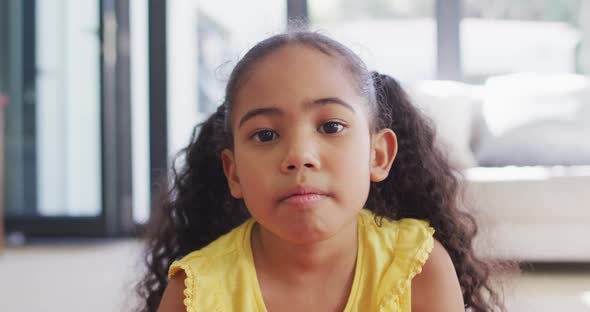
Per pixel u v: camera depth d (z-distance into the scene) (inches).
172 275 29.8
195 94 143.7
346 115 26.0
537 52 131.3
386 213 35.0
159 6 131.1
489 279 38.5
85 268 97.0
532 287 76.4
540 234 83.5
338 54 27.4
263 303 28.2
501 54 131.5
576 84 106.2
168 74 132.8
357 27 135.6
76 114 130.0
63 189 130.9
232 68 30.3
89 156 130.1
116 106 129.5
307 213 24.9
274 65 26.5
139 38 133.3
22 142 131.6
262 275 29.1
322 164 25.2
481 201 83.4
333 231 25.5
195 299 27.8
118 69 129.3
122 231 130.6
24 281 88.0
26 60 130.7
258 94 26.1
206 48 143.5
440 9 127.1
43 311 70.2
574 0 130.2
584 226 83.0
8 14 130.5
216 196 38.8
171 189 39.9
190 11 142.7
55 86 130.3
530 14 131.0
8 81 131.4
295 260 28.2
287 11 129.4
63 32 129.5
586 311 64.4
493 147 102.7
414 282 29.7
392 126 36.4
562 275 83.6
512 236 83.8
